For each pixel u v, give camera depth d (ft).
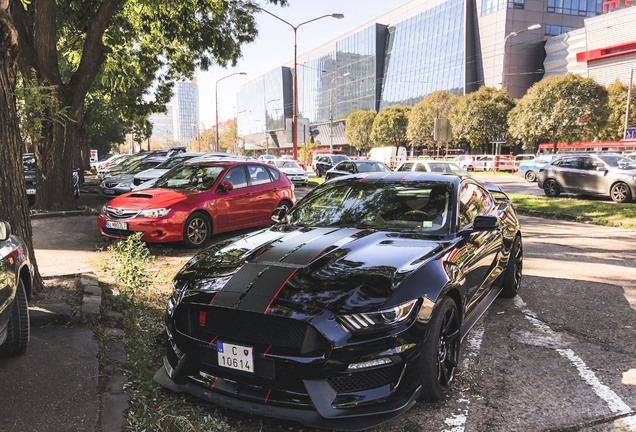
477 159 121.08
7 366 10.06
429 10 226.99
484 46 203.00
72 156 36.09
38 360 10.41
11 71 13.14
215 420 8.32
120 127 137.69
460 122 145.18
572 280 18.65
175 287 9.72
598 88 118.32
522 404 9.31
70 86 34.99
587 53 176.14
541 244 26.43
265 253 10.01
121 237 23.26
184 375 9.07
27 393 9.09
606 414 8.91
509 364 11.16
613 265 21.24
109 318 13.15
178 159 41.88
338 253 9.77
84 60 35.14
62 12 41.55
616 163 46.96
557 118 119.65
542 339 12.69
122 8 45.68
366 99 273.75
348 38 288.30
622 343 12.39
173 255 22.76
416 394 8.52
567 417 8.81
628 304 15.62
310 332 7.94
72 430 8.05
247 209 27.12
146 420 8.19
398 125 184.75
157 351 11.46
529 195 53.98
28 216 14.06
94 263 19.72
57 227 29.35
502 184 74.79
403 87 246.47
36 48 32.58
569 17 201.98
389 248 10.07
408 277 8.79
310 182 82.53
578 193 48.96
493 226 11.07
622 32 163.73
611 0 185.47
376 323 8.02
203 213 24.54
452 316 9.67
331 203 13.33
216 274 9.42
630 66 163.02
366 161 63.87
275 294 8.38
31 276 11.30
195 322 9.00
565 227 33.01
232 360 8.36
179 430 8.00
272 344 8.19
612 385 10.07
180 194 24.38
